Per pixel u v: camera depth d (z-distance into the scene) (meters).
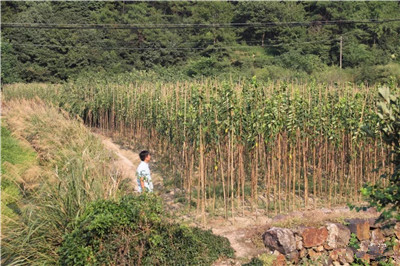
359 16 52.78
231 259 7.88
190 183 10.51
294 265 8.25
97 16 52.47
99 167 9.31
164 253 7.11
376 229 9.17
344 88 12.52
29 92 27.70
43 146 13.48
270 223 9.09
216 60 46.22
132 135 19.36
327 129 11.62
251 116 10.12
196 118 10.20
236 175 11.84
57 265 6.75
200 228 8.91
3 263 6.87
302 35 52.88
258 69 44.53
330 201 11.17
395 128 4.81
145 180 9.08
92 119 25.45
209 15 56.75
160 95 15.32
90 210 7.04
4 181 10.39
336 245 8.75
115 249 6.78
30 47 46.69
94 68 46.00
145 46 49.84
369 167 12.12
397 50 47.59
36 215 7.56
